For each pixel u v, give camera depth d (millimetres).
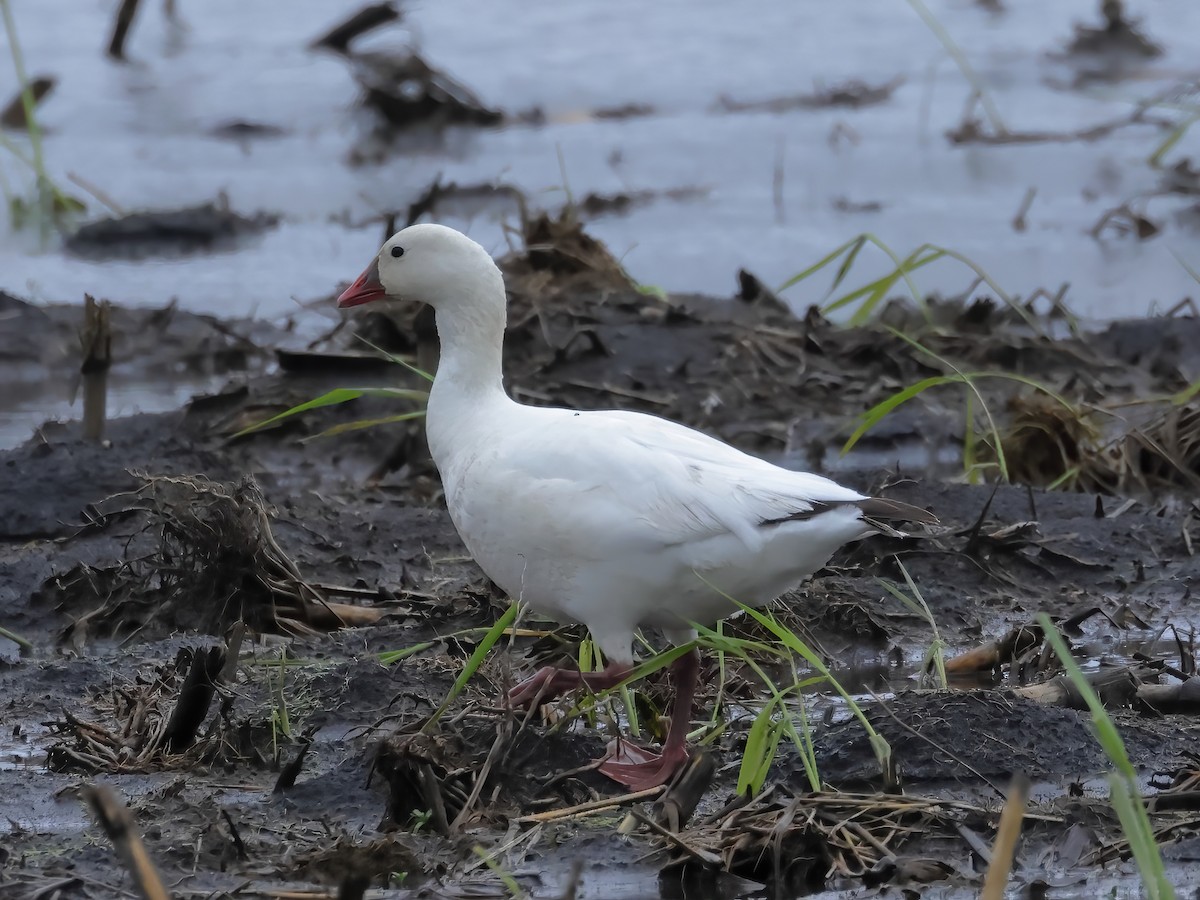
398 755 8078
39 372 17891
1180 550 12398
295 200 24891
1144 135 27766
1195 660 10398
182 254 22422
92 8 37594
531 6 38156
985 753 8625
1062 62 33438
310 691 9711
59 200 24188
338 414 15484
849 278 20734
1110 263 21219
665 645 10562
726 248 21953
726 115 30156
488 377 9539
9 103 29703
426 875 7543
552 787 8367
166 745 9031
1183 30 35938
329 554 12406
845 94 31266
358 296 9867
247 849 7770
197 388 17391
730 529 8141
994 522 12633
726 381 16188
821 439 14969
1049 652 10219
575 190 24953
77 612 11430
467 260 9492
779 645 10523
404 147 28047
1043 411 14430
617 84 32156
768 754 8102
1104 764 8648
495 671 9586
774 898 7387
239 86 31922
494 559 8906
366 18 33844
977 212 23812
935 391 16297
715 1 38844
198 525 11172
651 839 7812
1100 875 7402
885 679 10242
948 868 7480
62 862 7664
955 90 31828
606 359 16406
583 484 8383
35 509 12914
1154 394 16344
